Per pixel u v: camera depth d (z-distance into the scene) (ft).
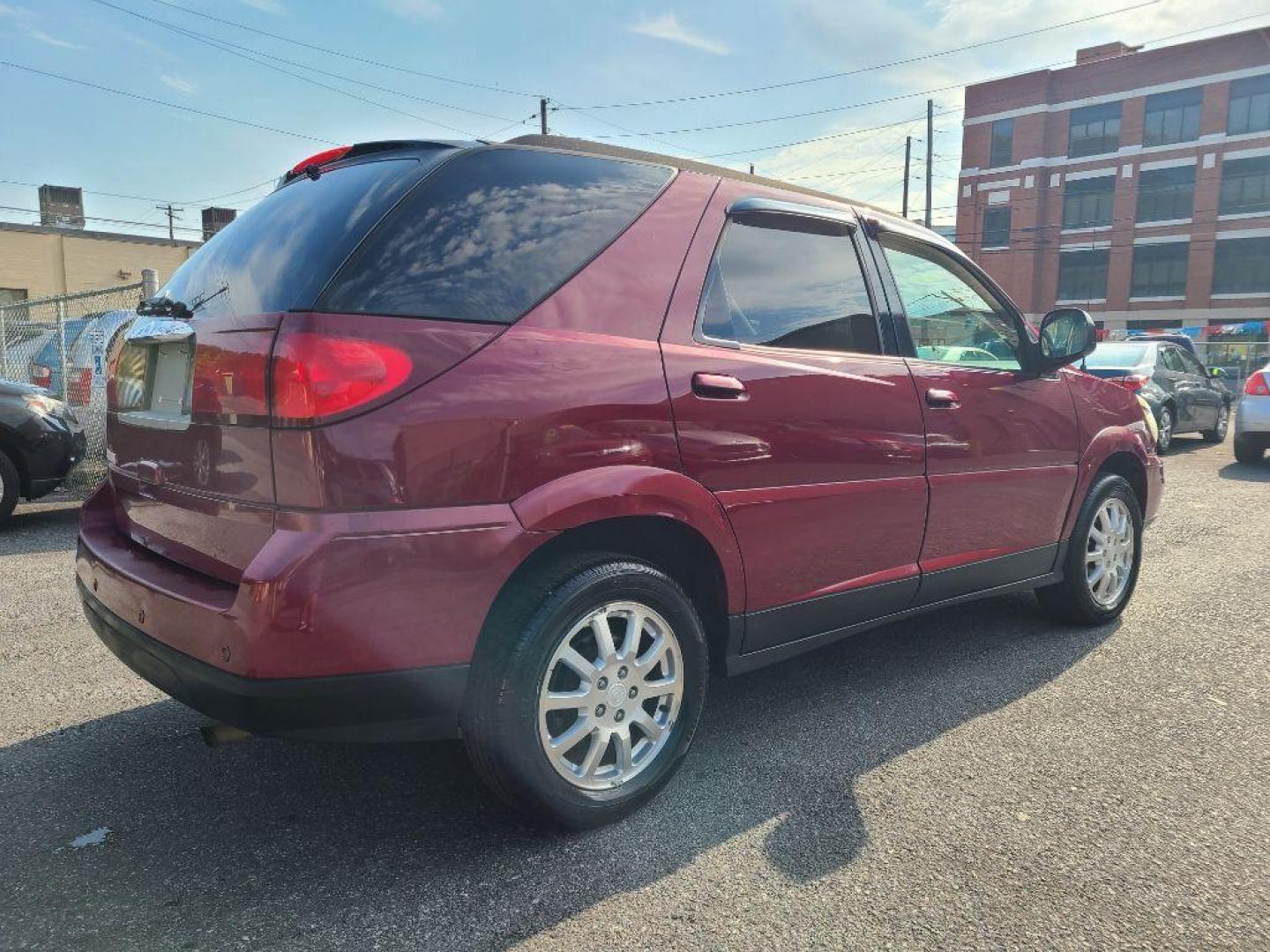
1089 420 13.78
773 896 7.28
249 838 8.10
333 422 6.59
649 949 6.62
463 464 7.03
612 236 8.45
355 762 9.62
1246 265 138.21
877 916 7.03
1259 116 135.54
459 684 7.12
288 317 6.81
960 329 12.15
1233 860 7.83
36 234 95.09
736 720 10.77
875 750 9.95
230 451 7.14
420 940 6.70
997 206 158.61
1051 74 151.84
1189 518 23.56
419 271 7.27
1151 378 38.32
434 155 7.99
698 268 8.94
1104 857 7.88
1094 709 11.12
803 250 10.21
